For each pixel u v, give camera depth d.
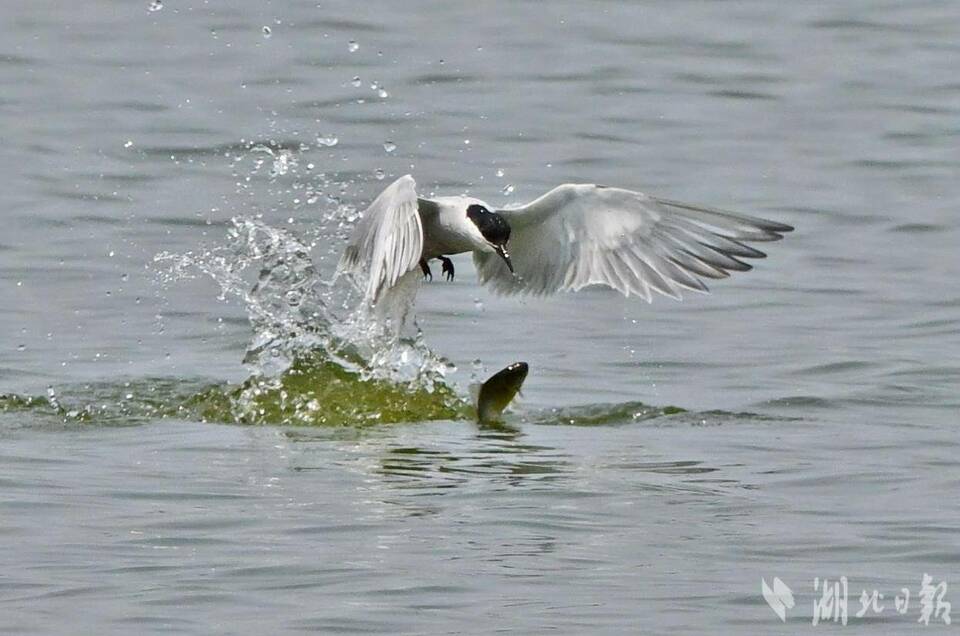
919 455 11.80
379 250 11.55
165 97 24.09
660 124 23.59
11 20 28.14
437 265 17.78
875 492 10.80
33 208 19.36
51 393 13.40
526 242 12.90
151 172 20.86
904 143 23.02
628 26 28.67
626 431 12.67
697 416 13.14
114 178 20.59
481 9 29.42
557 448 12.06
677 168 21.61
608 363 14.85
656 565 9.30
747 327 16.03
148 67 25.64
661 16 29.41
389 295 13.42
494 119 23.44
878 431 12.58
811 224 19.62
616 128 23.28
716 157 22.17
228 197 19.91
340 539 9.69
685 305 16.80
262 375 13.80
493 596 8.78
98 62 25.89
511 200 19.78
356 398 13.37
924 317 16.28
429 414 13.19
